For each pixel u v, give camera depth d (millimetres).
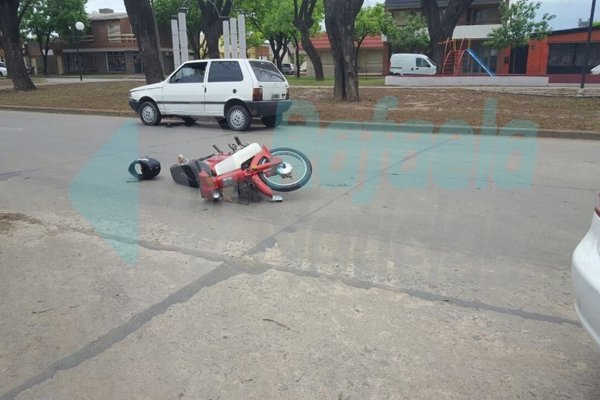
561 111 15141
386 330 3447
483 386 2877
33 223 5719
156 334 3432
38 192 7082
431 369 3031
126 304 3840
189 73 13828
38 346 3322
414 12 46812
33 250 4906
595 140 11414
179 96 13906
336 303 3816
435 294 3947
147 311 3732
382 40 48094
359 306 3770
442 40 29984
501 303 3799
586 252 2725
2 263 4602
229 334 3416
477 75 27344
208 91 13430
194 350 3248
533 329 3441
